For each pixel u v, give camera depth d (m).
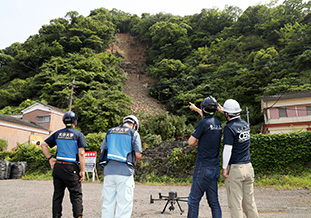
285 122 22.77
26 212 4.85
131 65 70.56
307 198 6.27
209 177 2.91
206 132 3.02
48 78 41.22
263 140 10.22
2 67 59.25
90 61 45.56
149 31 82.88
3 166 12.52
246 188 3.07
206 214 4.54
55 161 3.61
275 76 34.56
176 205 5.61
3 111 36.97
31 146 14.78
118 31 94.69
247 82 35.84
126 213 2.85
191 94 38.31
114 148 3.07
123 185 2.92
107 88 40.97
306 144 9.70
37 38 62.69
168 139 18.83
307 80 30.08
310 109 22.41
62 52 55.12
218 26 70.69
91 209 5.14
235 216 2.88
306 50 34.06
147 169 11.67
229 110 3.16
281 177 9.30
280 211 4.89
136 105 42.22
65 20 65.12
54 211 3.44
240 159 3.02
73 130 3.75
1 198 6.61
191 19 78.19
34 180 11.87
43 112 27.64
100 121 28.92
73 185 3.53
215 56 49.50
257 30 54.12
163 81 47.53
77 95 38.06
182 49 60.75
